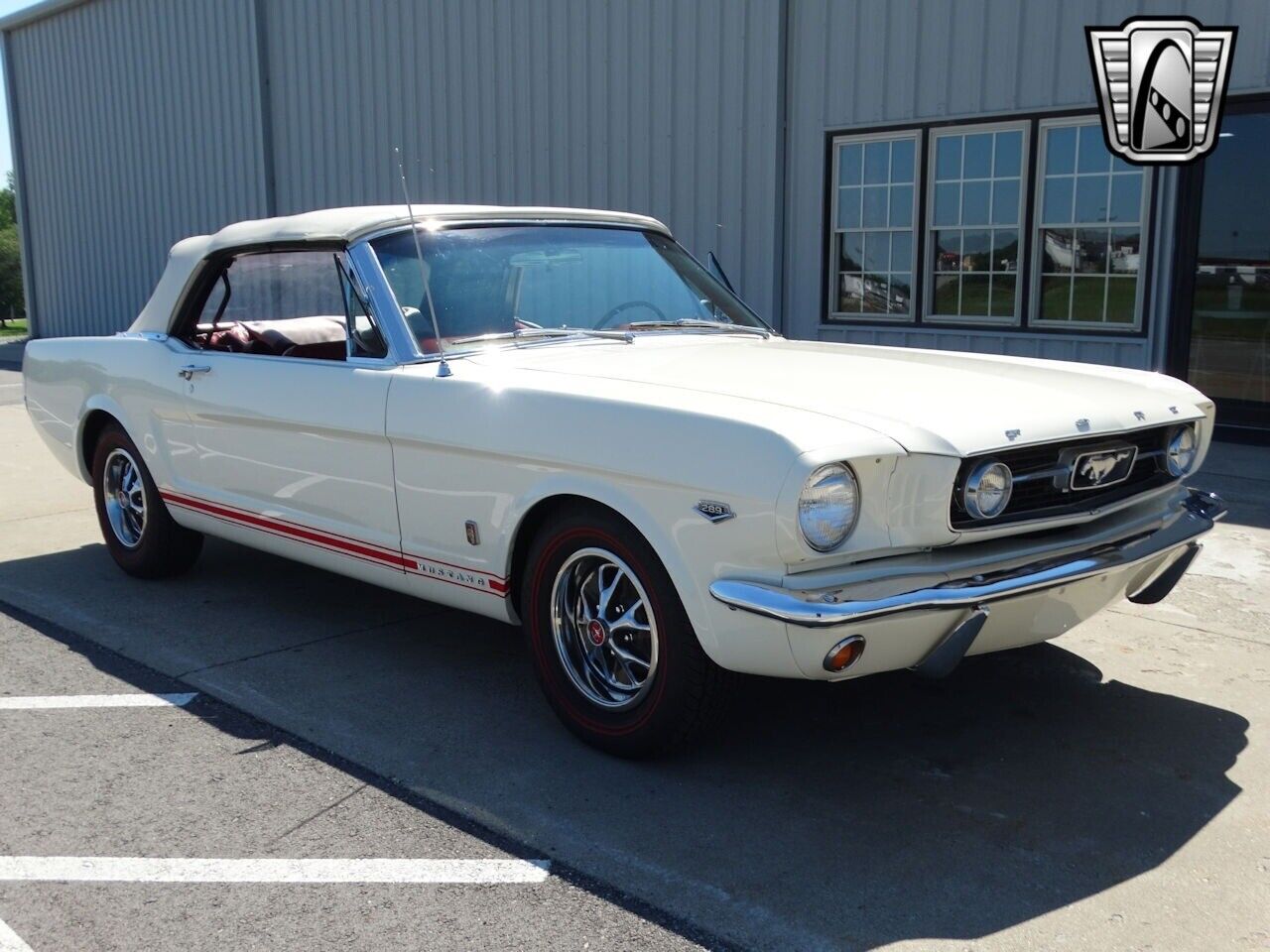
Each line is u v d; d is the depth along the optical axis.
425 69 13.33
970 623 2.99
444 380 3.73
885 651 3.00
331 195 14.88
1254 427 8.38
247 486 4.60
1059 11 8.68
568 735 3.74
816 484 2.86
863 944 2.60
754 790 3.34
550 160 12.22
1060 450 3.27
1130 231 8.71
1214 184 8.31
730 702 3.34
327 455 4.17
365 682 4.21
